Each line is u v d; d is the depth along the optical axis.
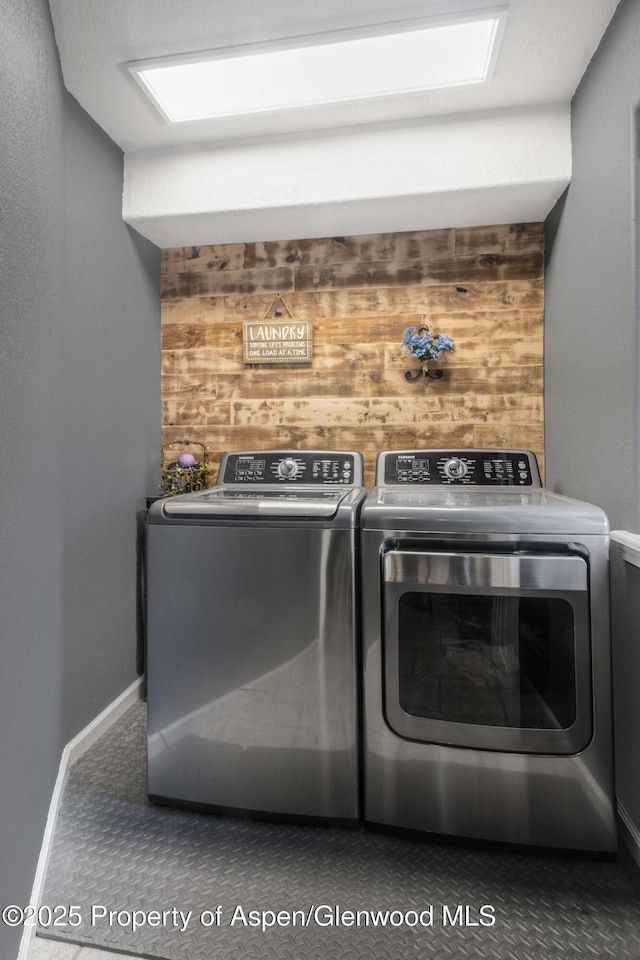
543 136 1.85
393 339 2.33
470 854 1.38
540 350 2.23
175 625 1.55
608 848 1.33
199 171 2.07
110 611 2.01
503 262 2.25
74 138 1.76
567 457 1.91
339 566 1.44
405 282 2.32
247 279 2.44
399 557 1.40
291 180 2.01
